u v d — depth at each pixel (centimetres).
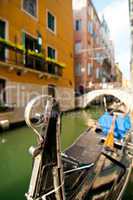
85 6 2700
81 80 2738
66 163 486
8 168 615
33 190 255
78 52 2762
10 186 502
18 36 1274
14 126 1192
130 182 453
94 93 2339
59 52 1811
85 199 345
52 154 261
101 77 3597
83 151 653
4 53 1130
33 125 238
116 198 355
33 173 258
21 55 1248
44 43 1558
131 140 690
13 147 824
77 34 2769
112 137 623
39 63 1436
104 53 4028
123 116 778
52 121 253
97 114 1917
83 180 402
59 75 1752
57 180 270
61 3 1862
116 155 559
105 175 423
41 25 1522
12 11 1222
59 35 1812
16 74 1247
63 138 982
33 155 244
